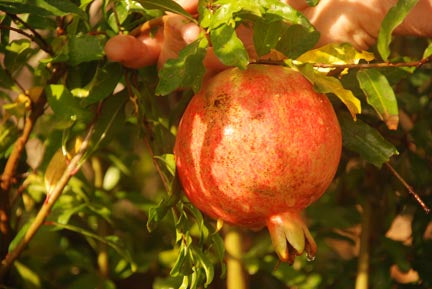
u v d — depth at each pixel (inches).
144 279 51.7
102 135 36.9
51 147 40.8
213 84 33.0
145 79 37.2
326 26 36.1
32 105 38.4
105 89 36.2
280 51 34.1
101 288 44.8
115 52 34.3
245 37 35.1
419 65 34.4
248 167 32.2
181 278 36.8
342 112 35.9
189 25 33.8
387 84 34.1
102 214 42.4
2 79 38.8
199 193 33.1
